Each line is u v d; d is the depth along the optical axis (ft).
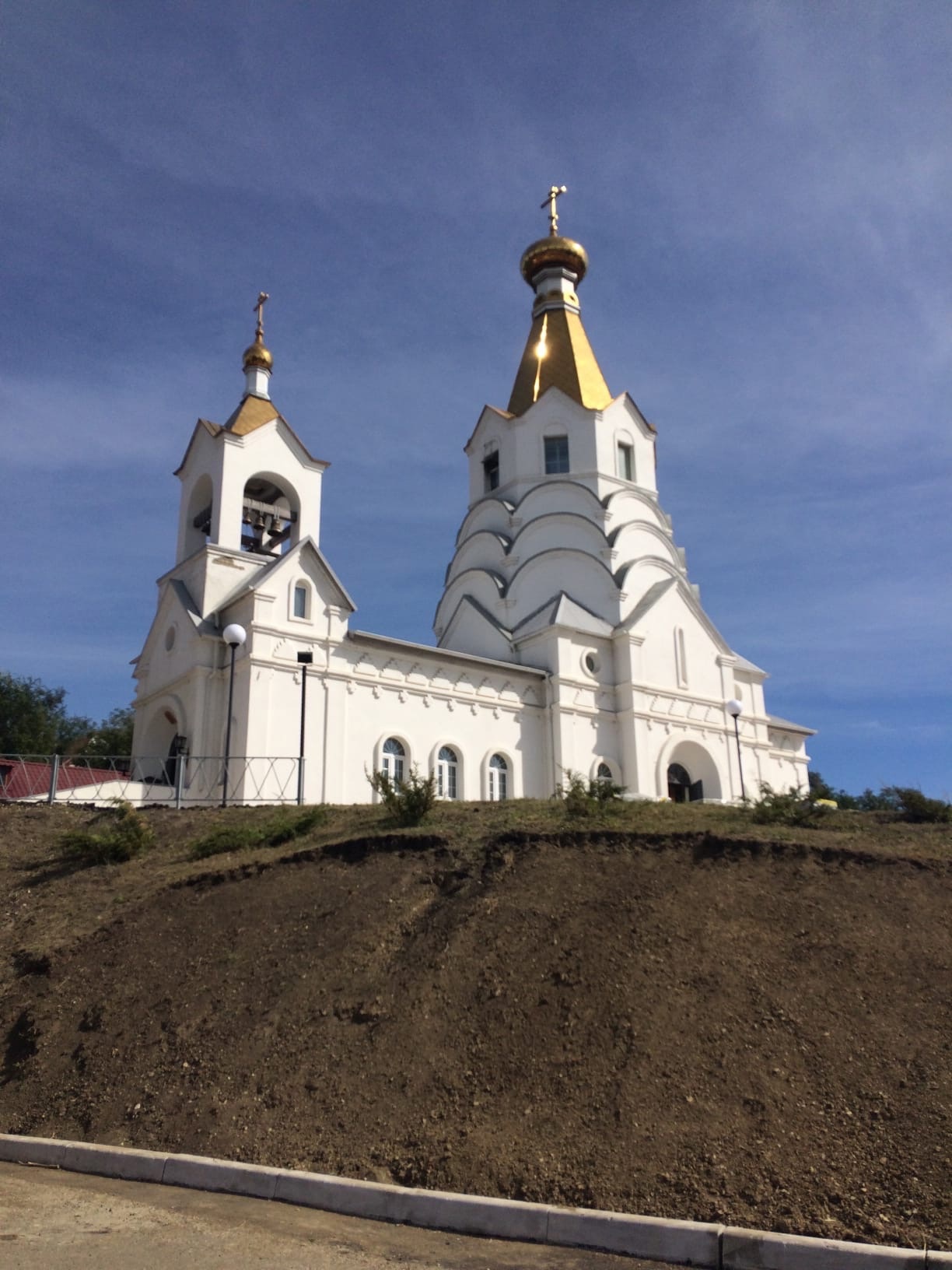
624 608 124.77
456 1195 29.01
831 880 46.39
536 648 121.08
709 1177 28.86
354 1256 26.11
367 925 45.73
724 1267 25.70
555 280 153.99
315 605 102.12
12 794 116.16
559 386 144.36
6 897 56.65
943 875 47.44
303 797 88.79
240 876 53.31
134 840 61.31
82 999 44.55
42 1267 24.38
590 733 116.88
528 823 55.62
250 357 121.49
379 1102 34.50
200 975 44.45
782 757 140.77
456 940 42.75
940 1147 29.09
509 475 141.08
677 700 123.54
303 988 41.75
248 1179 31.50
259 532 118.32
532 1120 32.37
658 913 42.88
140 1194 31.30
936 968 38.83
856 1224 26.55
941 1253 24.54
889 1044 34.14
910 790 63.41
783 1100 31.73
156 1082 38.09
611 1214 27.48
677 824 54.90
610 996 37.47
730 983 37.78
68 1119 37.37
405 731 104.83
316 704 98.99
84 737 179.63
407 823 58.65
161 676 109.40
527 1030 36.68
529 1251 26.84
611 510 132.87
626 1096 32.50
